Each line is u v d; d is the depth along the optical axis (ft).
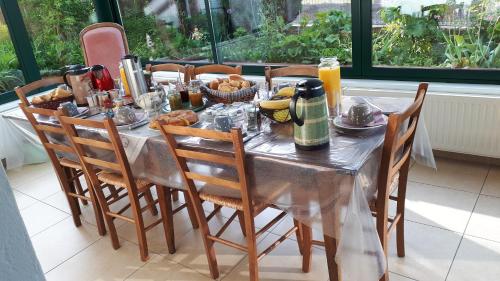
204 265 6.40
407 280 5.60
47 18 12.43
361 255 4.30
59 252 7.17
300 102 4.32
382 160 4.42
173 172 5.56
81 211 8.59
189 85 7.39
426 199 7.50
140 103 6.74
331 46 10.10
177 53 13.23
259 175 4.66
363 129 4.81
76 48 13.47
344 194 4.11
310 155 4.38
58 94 7.64
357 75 9.82
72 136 6.08
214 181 4.98
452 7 8.24
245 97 6.60
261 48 11.41
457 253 6.01
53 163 7.34
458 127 8.11
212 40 12.12
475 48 8.30
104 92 7.57
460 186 7.82
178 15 12.61
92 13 13.73
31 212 8.77
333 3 9.59
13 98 11.79
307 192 4.37
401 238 5.90
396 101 5.93
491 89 7.93
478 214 6.88
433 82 8.86
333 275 5.11
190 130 4.58
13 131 10.82
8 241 1.42
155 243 7.11
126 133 5.79
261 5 10.87
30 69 12.09
